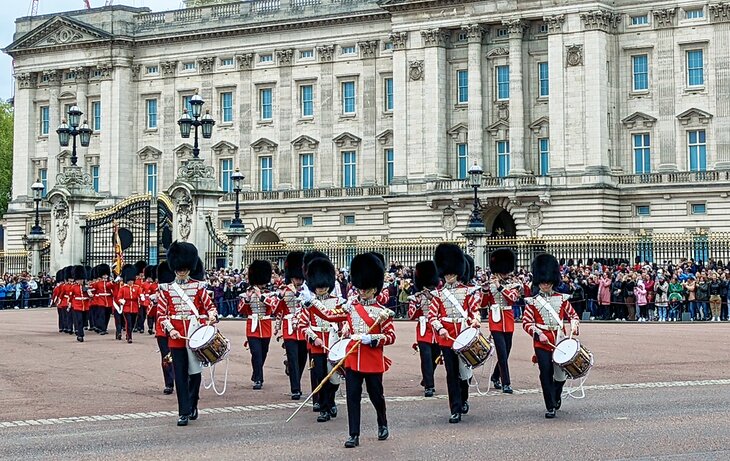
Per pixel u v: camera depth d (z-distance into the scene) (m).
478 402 26.41
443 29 94.12
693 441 20.11
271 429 22.50
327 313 24.25
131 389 29.09
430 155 94.38
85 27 111.62
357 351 20.70
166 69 110.81
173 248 24.05
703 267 60.25
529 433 21.53
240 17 107.44
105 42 111.19
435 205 93.25
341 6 102.19
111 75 111.50
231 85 107.94
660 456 18.78
